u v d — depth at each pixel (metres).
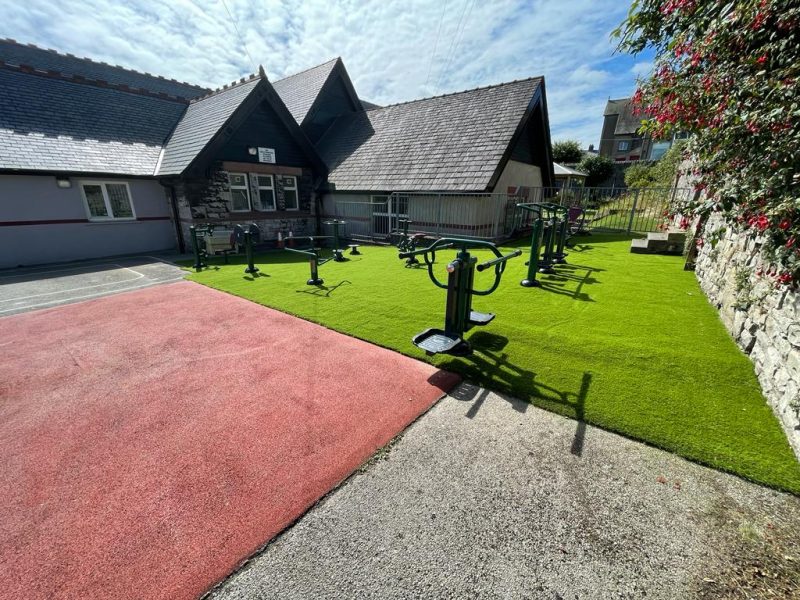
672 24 3.33
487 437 2.65
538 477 2.27
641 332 4.40
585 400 3.04
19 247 9.16
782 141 2.27
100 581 1.71
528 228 14.88
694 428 2.67
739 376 3.37
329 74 16.22
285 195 13.34
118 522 2.03
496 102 12.94
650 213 16.31
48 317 5.44
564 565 1.75
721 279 5.11
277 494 2.19
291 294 6.41
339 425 2.83
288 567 1.76
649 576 1.70
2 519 2.06
